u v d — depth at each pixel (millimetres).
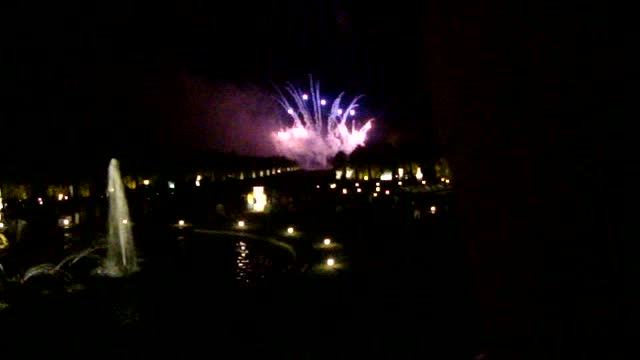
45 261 10055
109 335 5805
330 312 5840
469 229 1562
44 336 5887
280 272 8312
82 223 14406
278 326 5555
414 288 6422
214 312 6375
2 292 8008
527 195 1395
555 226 1353
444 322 5062
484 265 1533
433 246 8734
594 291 1322
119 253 10711
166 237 12828
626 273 1277
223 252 10922
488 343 1572
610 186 1267
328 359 4520
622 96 1234
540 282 1404
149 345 5383
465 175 1545
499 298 1511
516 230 1432
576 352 1372
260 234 12250
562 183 1328
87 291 8023
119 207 12938
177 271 9273
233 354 4910
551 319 1400
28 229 12758
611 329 1313
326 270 7973
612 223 1272
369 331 5094
